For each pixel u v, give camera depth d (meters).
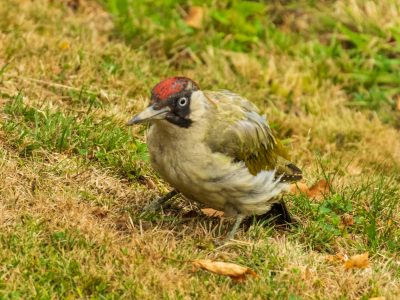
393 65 16.64
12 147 10.97
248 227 10.46
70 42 14.20
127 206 10.46
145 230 9.96
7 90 12.39
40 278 8.69
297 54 16.38
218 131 9.43
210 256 9.64
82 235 9.39
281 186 10.15
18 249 9.03
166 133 9.30
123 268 9.04
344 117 15.05
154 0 16.66
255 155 9.75
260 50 16.39
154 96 9.17
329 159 13.41
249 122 9.76
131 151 11.35
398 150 14.34
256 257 9.66
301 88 15.58
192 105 9.23
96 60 13.84
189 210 10.70
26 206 9.90
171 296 8.69
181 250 9.47
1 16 14.65
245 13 16.95
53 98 12.56
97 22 15.98
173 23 16.38
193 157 9.34
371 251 10.38
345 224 10.90
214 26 16.64
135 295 8.66
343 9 17.56
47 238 9.39
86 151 11.14
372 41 16.89
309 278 9.45
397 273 9.95
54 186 10.42
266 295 9.01
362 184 11.55
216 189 9.58
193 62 15.73
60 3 16.31
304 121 14.47
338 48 16.70
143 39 15.84
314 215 10.95
